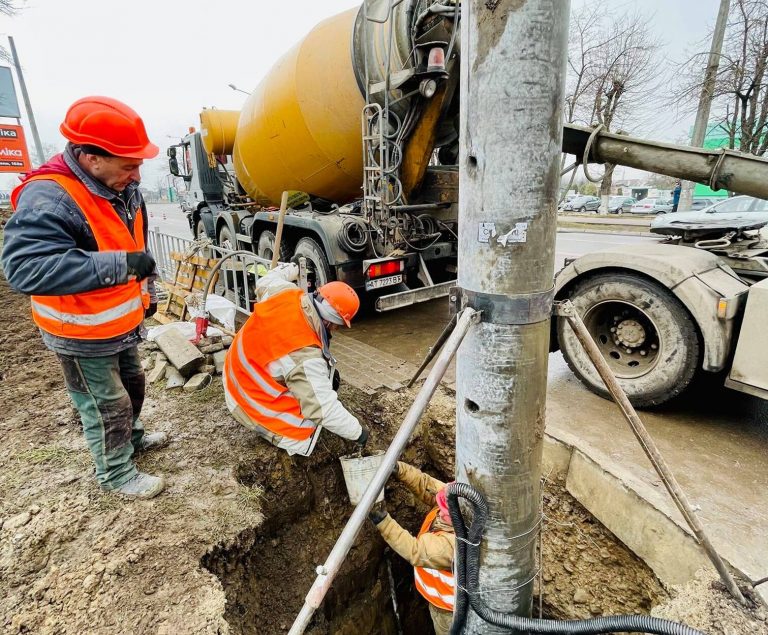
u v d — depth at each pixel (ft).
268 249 18.34
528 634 5.00
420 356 13.26
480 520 4.90
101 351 6.72
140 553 6.54
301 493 9.25
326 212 17.58
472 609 5.25
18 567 6.28
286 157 16.52
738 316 8.63
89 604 5.84
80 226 5.96
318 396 7.63
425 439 11.07
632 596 7.57
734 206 27.96
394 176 13.56
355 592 10.21
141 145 6.04
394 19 12.11
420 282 15.72
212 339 12.43
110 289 6.44
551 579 8.79
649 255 9.43
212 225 27.37
